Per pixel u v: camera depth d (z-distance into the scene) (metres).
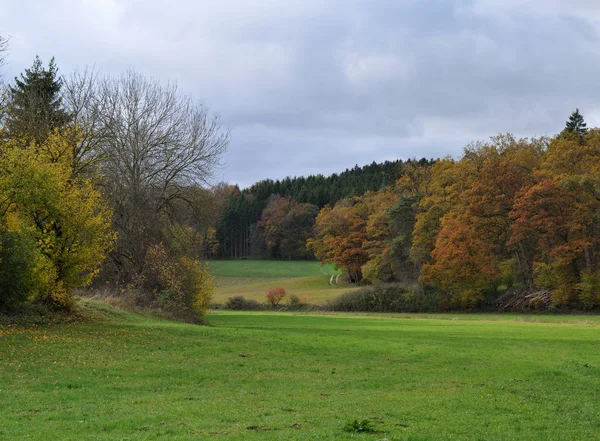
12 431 11.77
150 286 44.47
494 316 66.81
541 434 12.16
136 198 46.06
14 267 27.69
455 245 74.56
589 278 65.38
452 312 76.56
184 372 20.61
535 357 25.73
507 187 74.31
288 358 24.52
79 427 12.24
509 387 18.64
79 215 30.58
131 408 14.57
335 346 28.34
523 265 77.06
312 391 17.69
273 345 27.75
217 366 22.06
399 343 30.41
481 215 74.69
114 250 45.28
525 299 73.44
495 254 78.25
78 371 19.98
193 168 48.84
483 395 17.08
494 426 12.91
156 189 48.47
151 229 47.00
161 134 48.50
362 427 11.95
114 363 21.70
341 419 13.18
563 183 65.25
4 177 29.08
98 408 14.56
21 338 25.16
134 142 46.69
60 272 30.75
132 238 46.06
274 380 19.64
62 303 31.31
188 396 16.56
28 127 39.25
